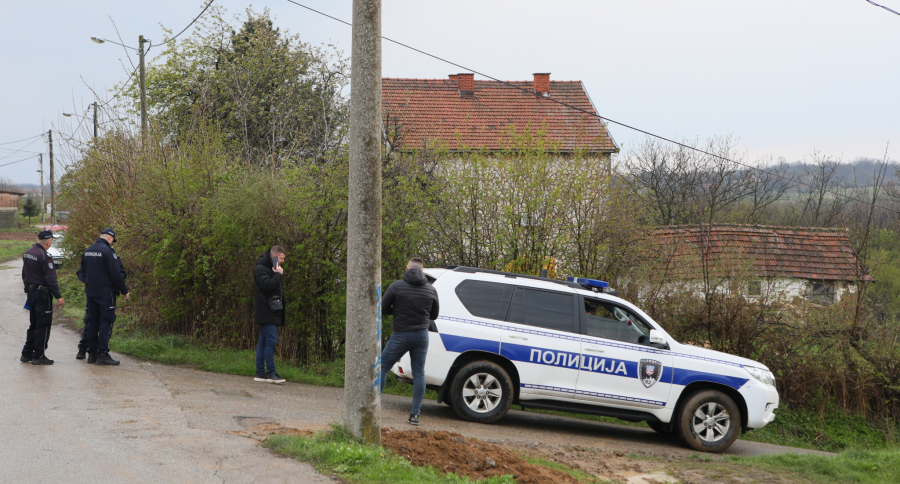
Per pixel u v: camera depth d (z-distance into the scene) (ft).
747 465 23.06
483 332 25.80
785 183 100.42
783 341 36.37
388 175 34.01
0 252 111.55
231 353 33.37
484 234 35.40
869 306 38.29
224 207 32.42
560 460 21.26
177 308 35.09
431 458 18.10
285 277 33.27
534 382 25.84
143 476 14.55
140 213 35.40
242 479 14.67
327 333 34.14
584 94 84.38
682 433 26.03
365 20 17.57
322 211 32.86
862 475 22.12
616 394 26.02
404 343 23.16
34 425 18.38
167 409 21.65
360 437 17.78
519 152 35.86
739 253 38.24
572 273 36.04
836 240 63.05
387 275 33.68
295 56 87.56
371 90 17.66
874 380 35.60
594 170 36.09
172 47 86.17
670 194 98.22
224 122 77.15
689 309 36.52
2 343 34.01
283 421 21.39
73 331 39.04
